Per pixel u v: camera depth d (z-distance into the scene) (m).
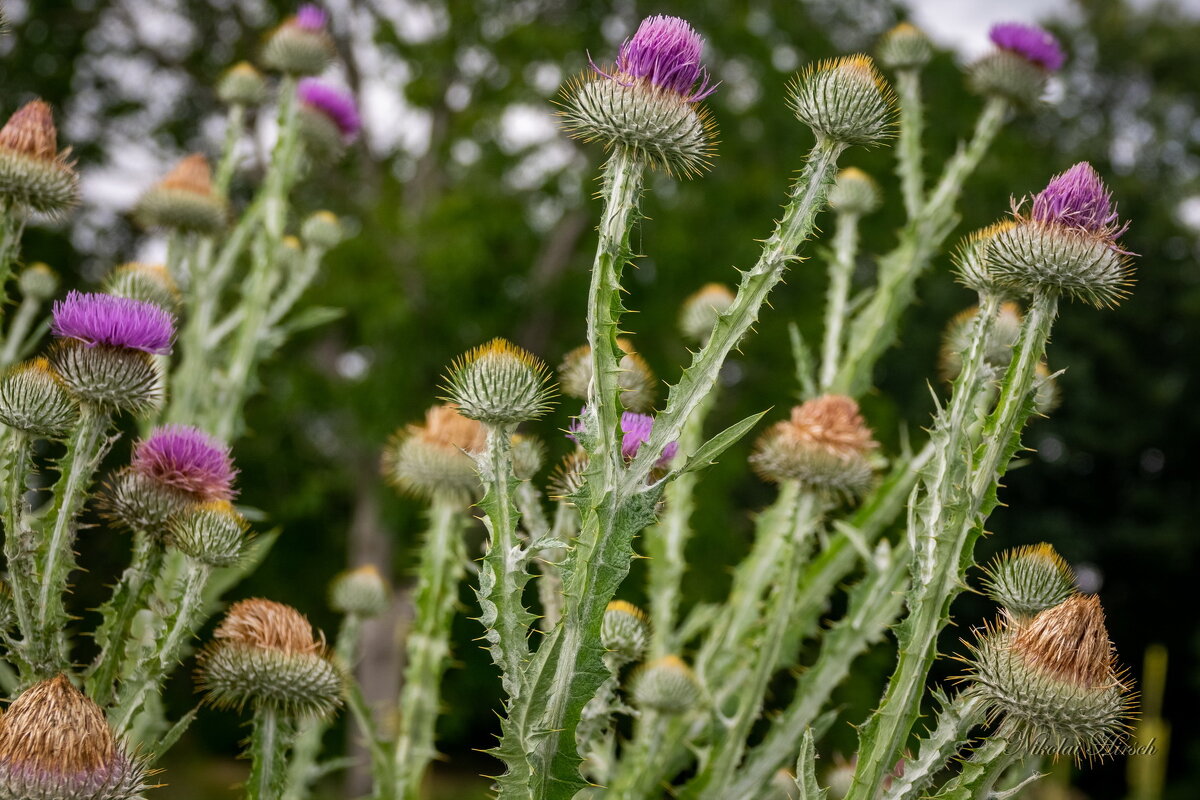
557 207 23.09
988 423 3.47
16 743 2.85
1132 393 33.56
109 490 3.77
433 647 5.00
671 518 5.21
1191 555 32.75
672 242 20.66
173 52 25.11
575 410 16.62
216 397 6.52
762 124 22.50
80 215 21.58
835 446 4.64
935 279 25.55
